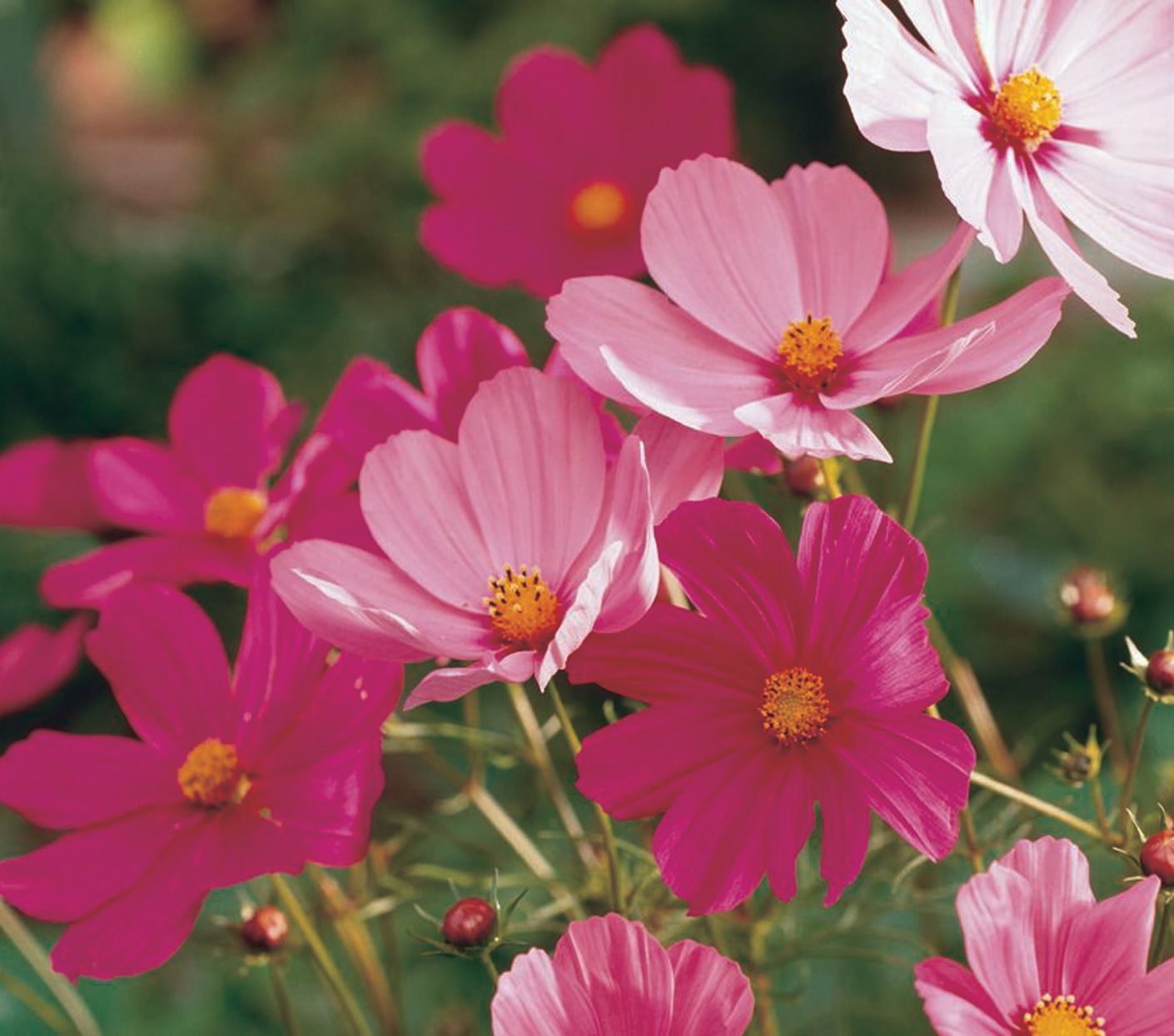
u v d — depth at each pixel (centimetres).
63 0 729
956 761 63
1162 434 225
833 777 64
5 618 225
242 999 106
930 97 67
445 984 100
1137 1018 62
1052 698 202
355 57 387
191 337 254
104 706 234
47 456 85
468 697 81
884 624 64
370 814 66
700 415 66
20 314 243
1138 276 260
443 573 67
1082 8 69
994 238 65
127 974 66
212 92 655
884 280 68
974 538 223
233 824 68
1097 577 83
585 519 67
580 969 62
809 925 79
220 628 168
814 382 67
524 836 79
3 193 290
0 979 79
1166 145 69
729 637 65
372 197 343
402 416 73
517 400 67
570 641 64
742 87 430
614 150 97
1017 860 63
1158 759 112
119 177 596
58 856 69
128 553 80
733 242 68
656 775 64
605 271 95
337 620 64
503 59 367
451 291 316
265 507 81
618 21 390
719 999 62
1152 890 62
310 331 266
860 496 65
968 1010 61
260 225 368
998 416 228
